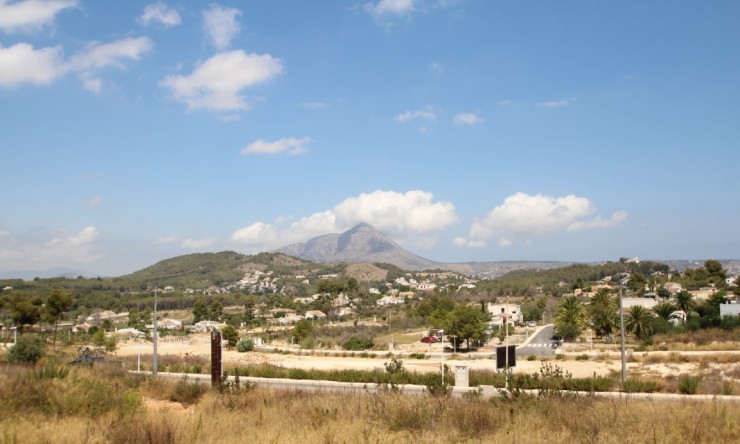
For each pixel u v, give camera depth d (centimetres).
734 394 2781
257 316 16450
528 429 1311
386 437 1242
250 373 3916
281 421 1472
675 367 4659
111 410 1518
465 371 2920
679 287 14575
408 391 2609
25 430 1220
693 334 7488
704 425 1284
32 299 8356
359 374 3609
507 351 2248
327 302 19038
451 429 1318
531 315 13300
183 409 1928
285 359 6381
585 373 4334
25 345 3731
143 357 5850
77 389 1655
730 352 5675
